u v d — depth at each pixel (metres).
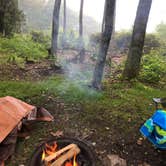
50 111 2.28
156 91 2.98
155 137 1.63
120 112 2.32
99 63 2.69
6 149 1.63
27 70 3.87
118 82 3.19
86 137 1.92
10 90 2.68
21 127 1.87
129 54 3.22
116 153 1.77
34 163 1.58
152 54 4.98
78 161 1.60
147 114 2.32
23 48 5.29
